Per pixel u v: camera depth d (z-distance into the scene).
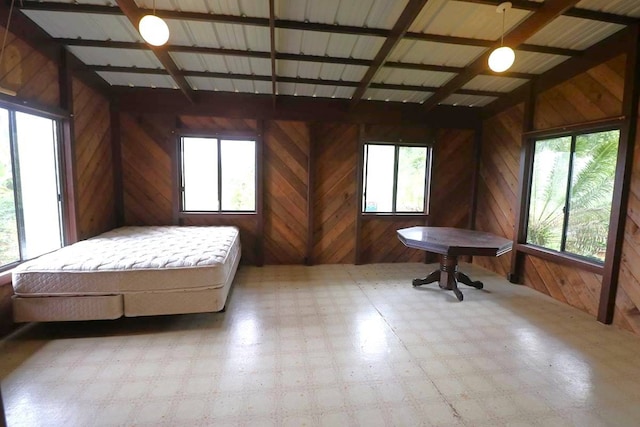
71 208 3.46
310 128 4.71
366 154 4.96
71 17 2.75
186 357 2.36
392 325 2.94
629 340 2.70
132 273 2.68
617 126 2.94
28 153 2.94
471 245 3.36
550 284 3.73
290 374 2.18
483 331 2.84
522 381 2.14
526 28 2.70
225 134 4.59
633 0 2.47
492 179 4.79
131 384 2.04
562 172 3.61
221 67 3.67
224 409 1.83
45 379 2.07
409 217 5.13
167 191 4.61
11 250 2.77
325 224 4.96
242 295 3.64
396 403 1.91
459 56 3.38
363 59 3.45
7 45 2.59
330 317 3.09
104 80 4.09
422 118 4.89
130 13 2.43
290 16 2.68
